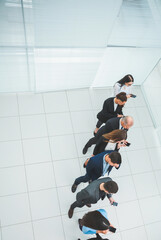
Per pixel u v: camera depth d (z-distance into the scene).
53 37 3.08
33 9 2.67
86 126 4.45
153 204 4.12
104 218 2.73
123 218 3.92
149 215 4.03
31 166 3.95
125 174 4.25
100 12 2.95
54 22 2.88
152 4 3.22
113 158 2.89
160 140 4.66
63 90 4.62
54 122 4.34
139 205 4.07
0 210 3.60
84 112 4.55
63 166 4.05
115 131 3.14
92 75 4.22
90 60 3.77
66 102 4.55
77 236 3.66
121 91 3.74
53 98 4.51
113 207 3.95
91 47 3.44
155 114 4.69
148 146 4.60
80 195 2.98
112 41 3.55
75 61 3.68
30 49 3.16
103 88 4.84
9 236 3.49
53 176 3.96
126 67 4.21
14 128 4.14
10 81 3.82
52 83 4.18
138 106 4.93
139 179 4.27
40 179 3.90
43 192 3.82
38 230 3.59
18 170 3.89
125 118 3.22
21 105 4.32
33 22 2.80
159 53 4.09
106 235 3.77
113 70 4.25
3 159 3.91
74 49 3.41
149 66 4.38
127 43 3.66
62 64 3.66
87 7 2.84
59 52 3.37
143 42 3.71
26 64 3.44
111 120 3.38
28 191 3.79
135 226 3.91
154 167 4.43
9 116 4.20
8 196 3.70
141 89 5.03
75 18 2.93
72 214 3.67
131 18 3.26
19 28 2.82
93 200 2.96
